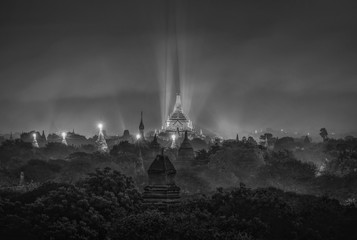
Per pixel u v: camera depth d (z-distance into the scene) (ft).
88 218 614.75
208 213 629.51
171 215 620.49
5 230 582.35
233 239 573.33
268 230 600.39
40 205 618.44
